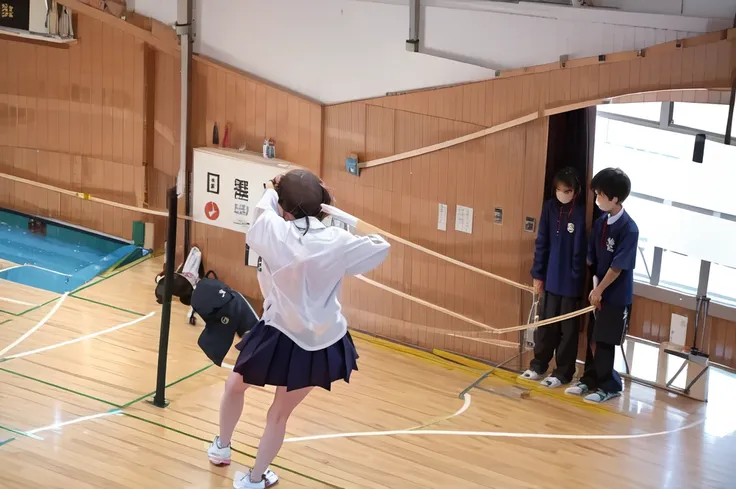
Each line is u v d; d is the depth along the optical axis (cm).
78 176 735
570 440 520
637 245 550
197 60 669
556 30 548
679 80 516
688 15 510
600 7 535
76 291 664
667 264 580
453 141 592
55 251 724
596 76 539
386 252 390
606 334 560
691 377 575
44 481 418
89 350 575
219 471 438
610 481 475
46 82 725
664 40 519
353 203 639
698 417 557
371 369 600
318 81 633
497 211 592
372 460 472
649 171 560
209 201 666
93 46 704
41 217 754
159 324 626
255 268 669
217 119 673
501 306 606
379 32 602
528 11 552
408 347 639
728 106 514
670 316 583
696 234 553
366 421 521
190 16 662
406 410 543
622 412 559
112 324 618
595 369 574
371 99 614
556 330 588
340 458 471
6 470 425
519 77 563
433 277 625
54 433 464
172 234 486
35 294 652
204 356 582
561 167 578
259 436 480
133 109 704
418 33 590
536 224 582
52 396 506
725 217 539
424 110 598
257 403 518
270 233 377
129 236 733
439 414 542
